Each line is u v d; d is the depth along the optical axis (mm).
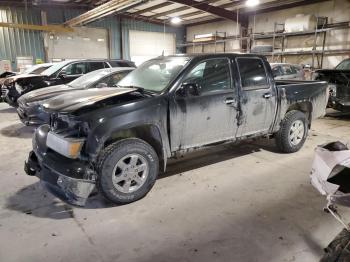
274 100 4082
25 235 2486
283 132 4391
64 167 2732
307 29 11406
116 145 2846
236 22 15227
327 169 1550
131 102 2924
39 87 7684
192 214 2805
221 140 3680
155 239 2416
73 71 8281
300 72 10336
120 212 2857
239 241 2371
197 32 18000
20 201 3107
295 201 3047
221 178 3668
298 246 2293
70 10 14766
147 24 17250
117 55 16531
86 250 2287
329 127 6594
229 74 3621
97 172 2791
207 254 2219
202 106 3350
